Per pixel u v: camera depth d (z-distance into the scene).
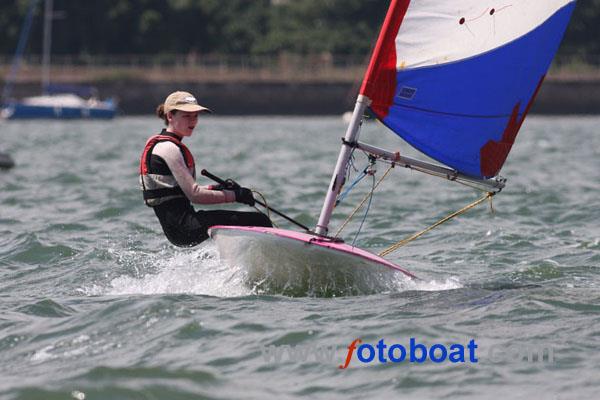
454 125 30.73
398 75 30.05
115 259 36.09
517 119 31.38
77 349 24.28
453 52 30.19
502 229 44.59
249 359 23.33
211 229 29.52
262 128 171.12
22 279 33.19
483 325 25.98
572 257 37.78
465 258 37.72
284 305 28.23
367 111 30.67
